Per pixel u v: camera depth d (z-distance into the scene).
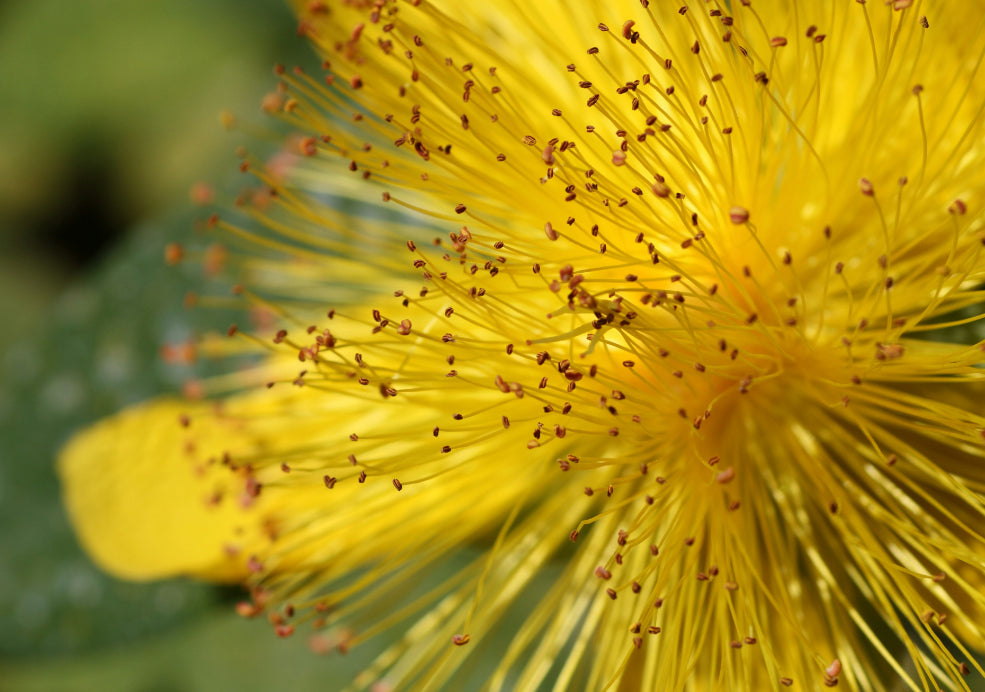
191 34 0.32
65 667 0.25
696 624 0.21
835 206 0.21
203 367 0.24
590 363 0.21
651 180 0.21
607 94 0.22
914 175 0.21
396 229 0.23
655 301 0.20
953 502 0.21
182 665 0.25
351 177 0.23
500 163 0.21
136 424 0.23
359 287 0.23
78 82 0.33
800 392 0.21
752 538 0.21
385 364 0.22
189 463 0.23
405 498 0.22
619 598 0.21
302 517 0.22
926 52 0.21
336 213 0.23
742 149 0.21
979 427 0.20
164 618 0.23
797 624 0.20
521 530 0.22
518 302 0.22
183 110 0.32
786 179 0.21
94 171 0.33
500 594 0.22
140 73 0.33
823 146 0.21
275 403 0.22
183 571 0.22
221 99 0.32
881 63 0.21
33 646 0.24
